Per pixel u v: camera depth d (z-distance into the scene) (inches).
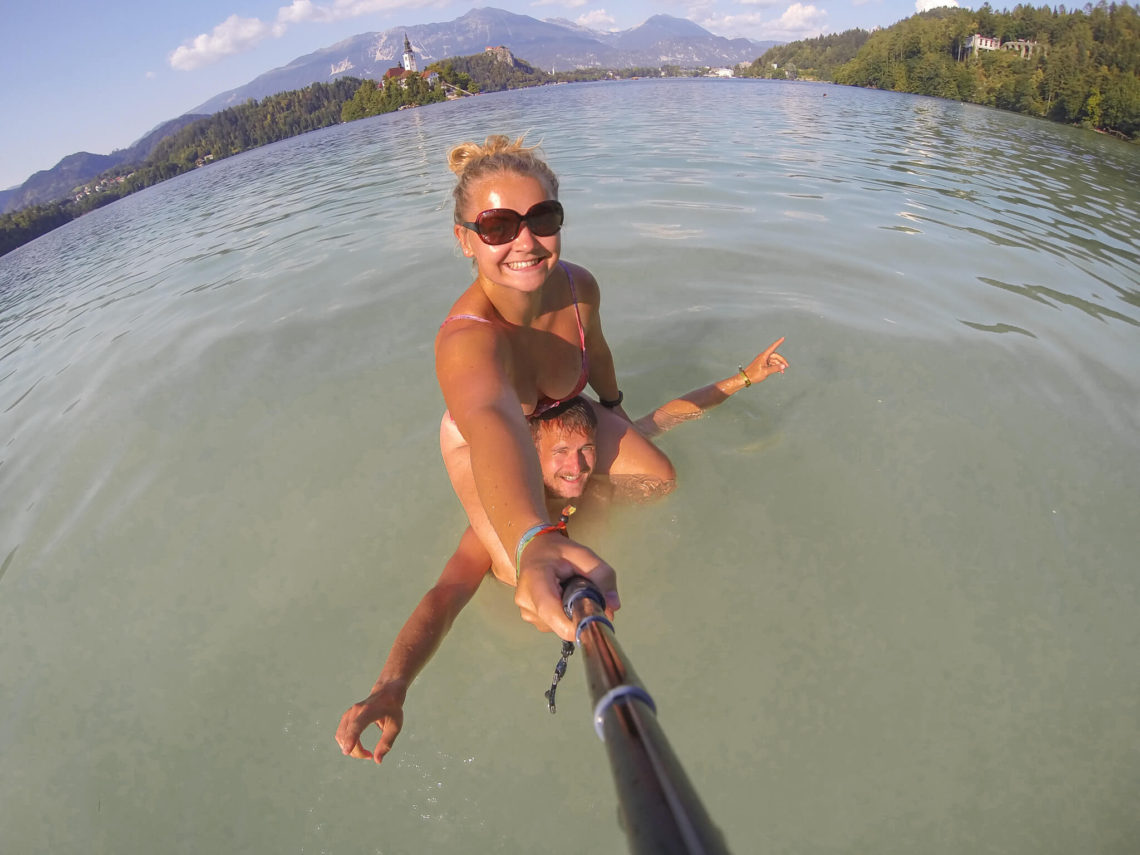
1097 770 41.9
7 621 61.3
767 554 58.6
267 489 73.1
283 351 102.3
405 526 66.1
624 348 94.2
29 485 81.4
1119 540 57.9
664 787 13.4
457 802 43.7
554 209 45.9
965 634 50.8
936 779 42.1
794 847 39.6
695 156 219.1
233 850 42.3
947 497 63.4
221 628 57.4
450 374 45.5
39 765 48.3
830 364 86.1
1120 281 113.4
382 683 47.1
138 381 101.0
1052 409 75.4
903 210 155.6
